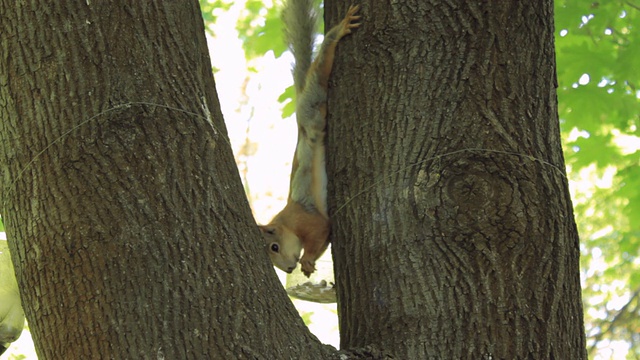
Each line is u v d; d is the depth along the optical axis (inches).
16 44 265.0
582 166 560.7
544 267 273.7
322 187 416.8
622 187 563.8
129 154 253.1
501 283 270.2
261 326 245.8
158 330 236.7
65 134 255.1
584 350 279.3
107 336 236.4
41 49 263.0
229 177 269.3
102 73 261.3
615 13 518.0
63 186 250.1
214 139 270.7
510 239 273.9
